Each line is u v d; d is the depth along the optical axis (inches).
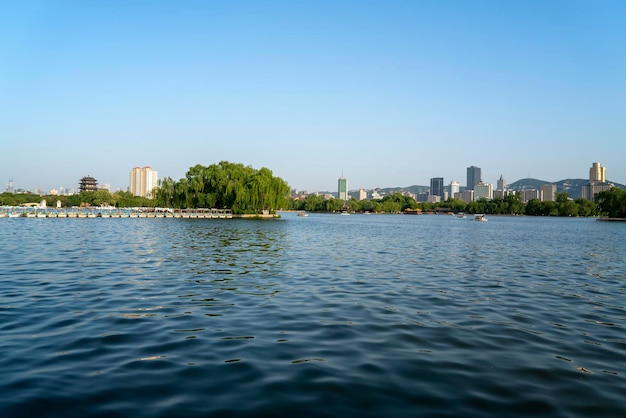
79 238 1927.9
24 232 2289.6
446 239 2418.8
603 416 312.0
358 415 308.5
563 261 1365.7
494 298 748.0
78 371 383.2
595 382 375.6
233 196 4881.9
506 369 403.5
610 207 6496.1
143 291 750.5
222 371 387.2
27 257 1213.1
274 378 372.5
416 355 439.2
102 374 376.8
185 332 508.4
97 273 941.8
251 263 1156.5
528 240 2420.0
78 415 303.3
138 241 1811.0
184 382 361.7
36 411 308.0
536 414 314.3
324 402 327.9
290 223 4362.7
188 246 1614.2
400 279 942.4
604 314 639.8
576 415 313.6
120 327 526.3
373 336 504.1
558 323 581.9
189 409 313.9
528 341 495.8
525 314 631.8
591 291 834.8
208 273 964.6
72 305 638.5
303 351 446.0
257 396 336.5
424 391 351.3
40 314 584.1
